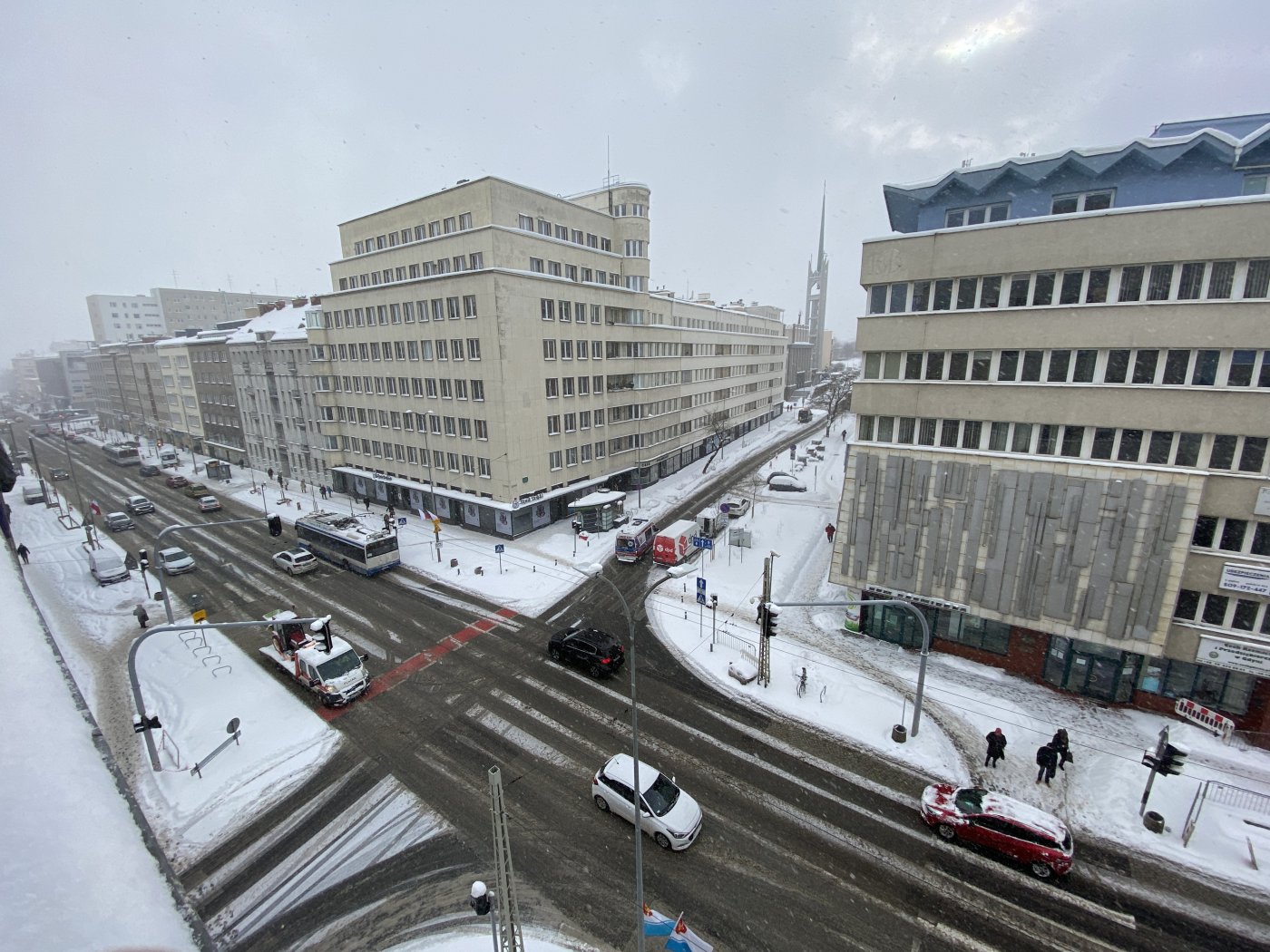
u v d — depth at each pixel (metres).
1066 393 21.80
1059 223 20.88
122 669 25.70
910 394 24.88
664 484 57.22
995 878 15.36
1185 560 20.55
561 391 42.94
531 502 40.78
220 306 131.50
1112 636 21.81
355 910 14.60
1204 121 24.11
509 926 9.98
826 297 169.12
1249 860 15.75
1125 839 16.61
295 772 19.34
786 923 14.10
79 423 115.94
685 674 25.12
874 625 27.59
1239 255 18.66
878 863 15.78
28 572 36.66
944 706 22.56
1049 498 22.30
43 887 3.48
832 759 19.78
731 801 17.92
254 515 48.97
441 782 18.86
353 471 51.31
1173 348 20.08
